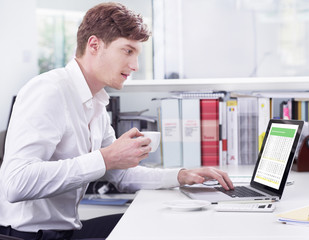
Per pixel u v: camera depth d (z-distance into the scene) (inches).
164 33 94.5
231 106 87.4
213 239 33.8
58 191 49.0
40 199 53.9
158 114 89.2
